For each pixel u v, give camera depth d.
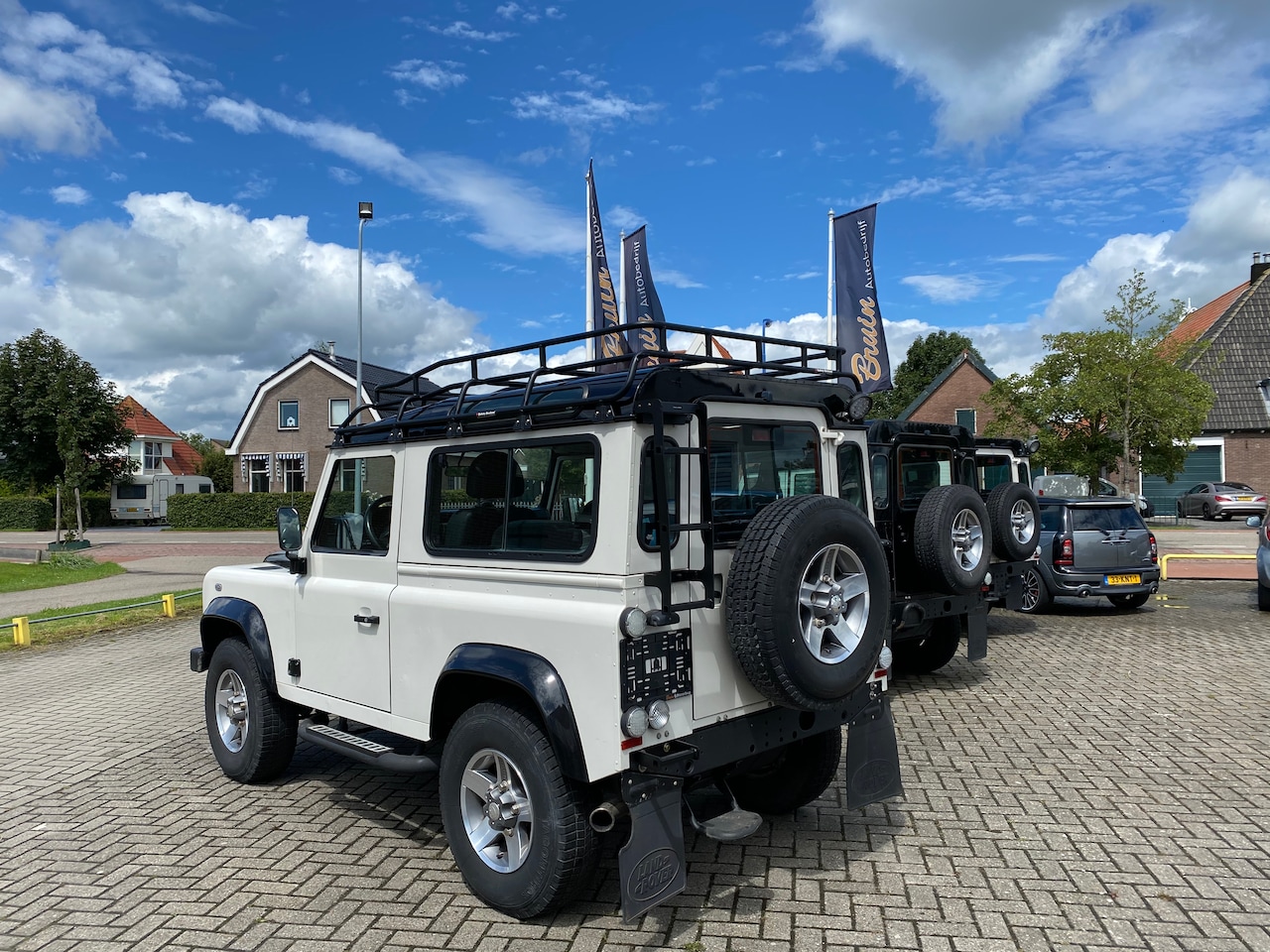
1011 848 4.05
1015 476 9.77
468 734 3.53
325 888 3.79
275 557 5.39
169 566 20.61
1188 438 19.12
